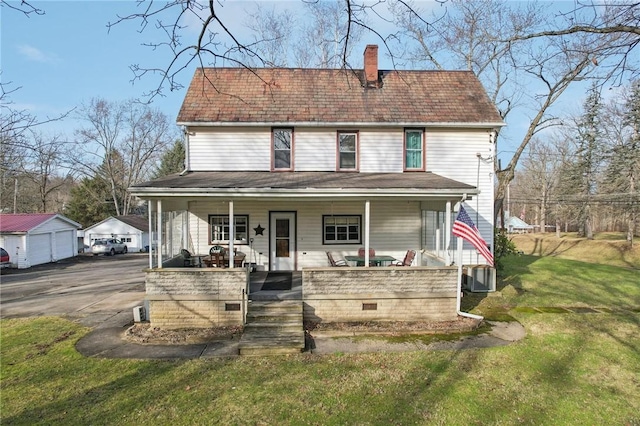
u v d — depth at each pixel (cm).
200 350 885
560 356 825
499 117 1458
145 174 5747
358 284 1054
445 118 1444
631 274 1886
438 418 585
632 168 3519
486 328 1018
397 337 957
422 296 1067
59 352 884
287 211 1457
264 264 1455
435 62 2228
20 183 4297
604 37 764
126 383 718
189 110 1441
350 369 769
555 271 1964
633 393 663
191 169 1418
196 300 1023
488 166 1470
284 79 1639
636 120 2922
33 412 618
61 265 2802
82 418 598
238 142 1433
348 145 1460
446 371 755
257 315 1010
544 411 605
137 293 1617
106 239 4019
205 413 609
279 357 837
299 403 635
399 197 1070
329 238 1466
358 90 1584
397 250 1468
